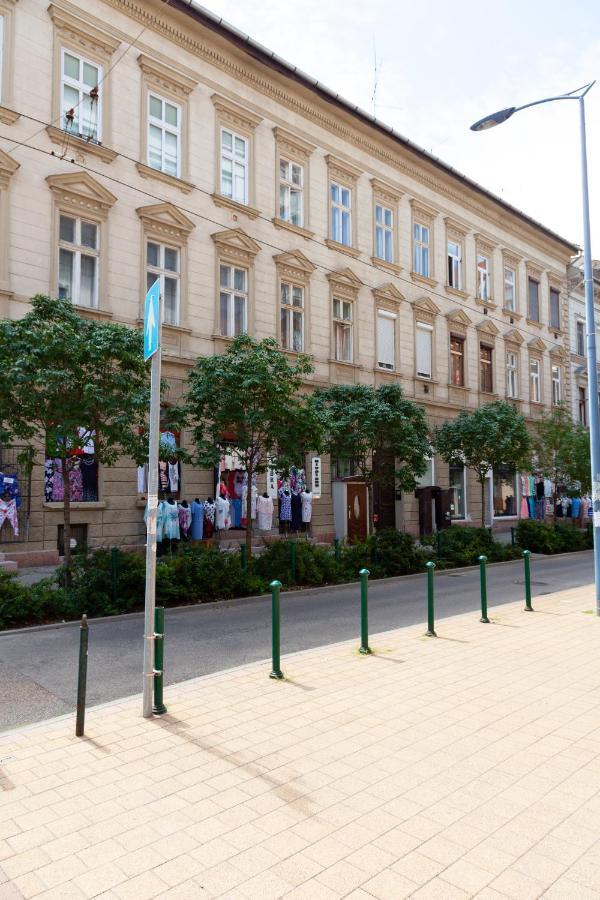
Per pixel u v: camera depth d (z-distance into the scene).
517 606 11.19
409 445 16.91
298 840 3.56
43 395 9.76
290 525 19.38
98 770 4.47
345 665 7.22
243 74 18.97
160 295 5.67
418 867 3.31
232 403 12.12
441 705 5.85
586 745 4.93
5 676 6.95
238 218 18.62
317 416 13.01
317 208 21.00
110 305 15.70
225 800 4.02
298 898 3.07
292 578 13.18
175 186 17.16
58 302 10.63
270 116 19.72
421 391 24.34
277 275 19.56
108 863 3.36
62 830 3.68
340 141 21.95
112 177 15.88
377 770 4.46
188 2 16.89
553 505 28.36
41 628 9.10
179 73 17.42
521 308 30.36
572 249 33.84
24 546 14.05
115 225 15.91
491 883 3.18
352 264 22.03
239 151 19.02
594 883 3.18
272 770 4.46
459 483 26.14
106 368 10.41
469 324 26.97
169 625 9.68
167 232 16.91
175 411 12.53
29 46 14.67
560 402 27.00
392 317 23.42
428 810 3.90
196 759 4.65
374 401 16.86
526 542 21.53
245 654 8.00
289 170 20.38
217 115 18.34
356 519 20.62
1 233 13.97
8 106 14.24
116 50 16.19
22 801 4.03
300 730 5.22
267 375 12.13
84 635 5.18
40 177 14.64
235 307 18.64
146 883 3.20
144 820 3.79
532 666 7.19
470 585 14.40
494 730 5.23
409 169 24.42
